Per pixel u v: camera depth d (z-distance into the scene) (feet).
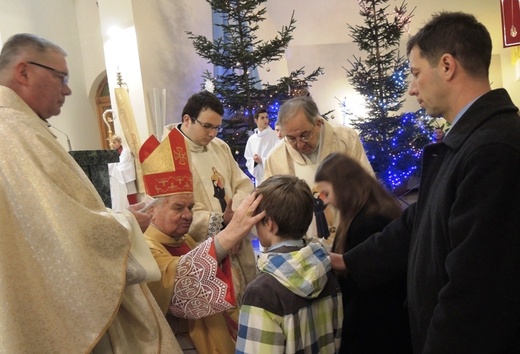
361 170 4.49
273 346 3.07
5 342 2.91
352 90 27.81
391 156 18.61
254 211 3.69
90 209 3.41
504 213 2.39
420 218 3.18
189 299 4.00
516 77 25.35
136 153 16.29
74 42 23.86
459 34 2.76
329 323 3.50
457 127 2.77
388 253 3.89
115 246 3.37
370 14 19.24
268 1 26.21
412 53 3.04
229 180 7.05
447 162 2.82
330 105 28.25
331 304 3.56
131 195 15.99
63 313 3.13
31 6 21.33
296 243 3.49
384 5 25.53
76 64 23.89
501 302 2.39
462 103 2.83
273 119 17.20
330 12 26.55
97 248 3.27
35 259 3.14
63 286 3.12
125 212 3.84
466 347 2.44
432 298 2.87
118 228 3.39
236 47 16.30
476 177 2.45
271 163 7.16
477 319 2.41
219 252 4.05
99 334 3.18
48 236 3.13
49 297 3.12
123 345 3.61
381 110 18.92
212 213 5.70
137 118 17.19
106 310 3.22
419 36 2.97
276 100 17.34
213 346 4.25
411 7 25.52
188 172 4.58
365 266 3.95
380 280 3.94
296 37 27.89
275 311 3.11
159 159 4.42
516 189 2.39
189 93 19.88
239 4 16.15
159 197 4.47
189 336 4.33
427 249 2.95
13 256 3.08
